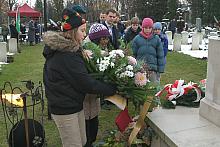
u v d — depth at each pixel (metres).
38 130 4.06
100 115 5.95
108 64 3.69
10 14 26.72
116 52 3.80
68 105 3.23
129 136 4.11
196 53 16.95
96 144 4.28
